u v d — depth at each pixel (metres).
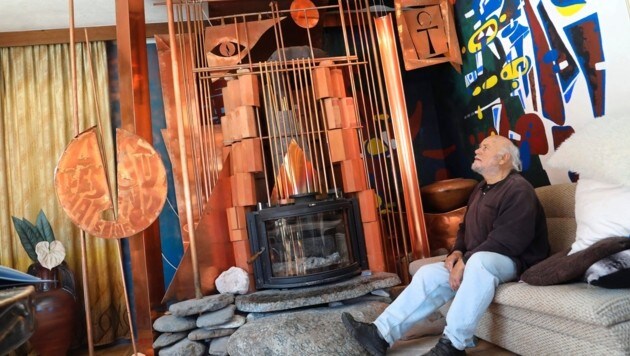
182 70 3.19
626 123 1.59
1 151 3.23
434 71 3.90
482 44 3.10
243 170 2.71
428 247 3.03
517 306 1.66
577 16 2.21
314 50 3.09
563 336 1.52
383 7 3.75
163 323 2.31
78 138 2.28
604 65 2.07
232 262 2.65
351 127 2.88
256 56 3.53
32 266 2.87
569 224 2.03
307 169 2.74
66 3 3.05
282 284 2.48
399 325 1.89
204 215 2.59
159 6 3.29
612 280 1.37
